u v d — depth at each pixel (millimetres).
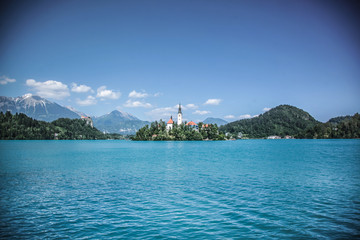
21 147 152375
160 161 68938
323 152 101250
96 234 17375
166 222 19609
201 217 20719
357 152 100062
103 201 25828
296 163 60844
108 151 120438
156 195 28156
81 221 20000
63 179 39406
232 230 17922
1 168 53969
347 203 24578
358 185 33375
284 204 24297
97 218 20672
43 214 21797
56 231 17969
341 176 40875
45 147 154875
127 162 66312
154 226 18797
